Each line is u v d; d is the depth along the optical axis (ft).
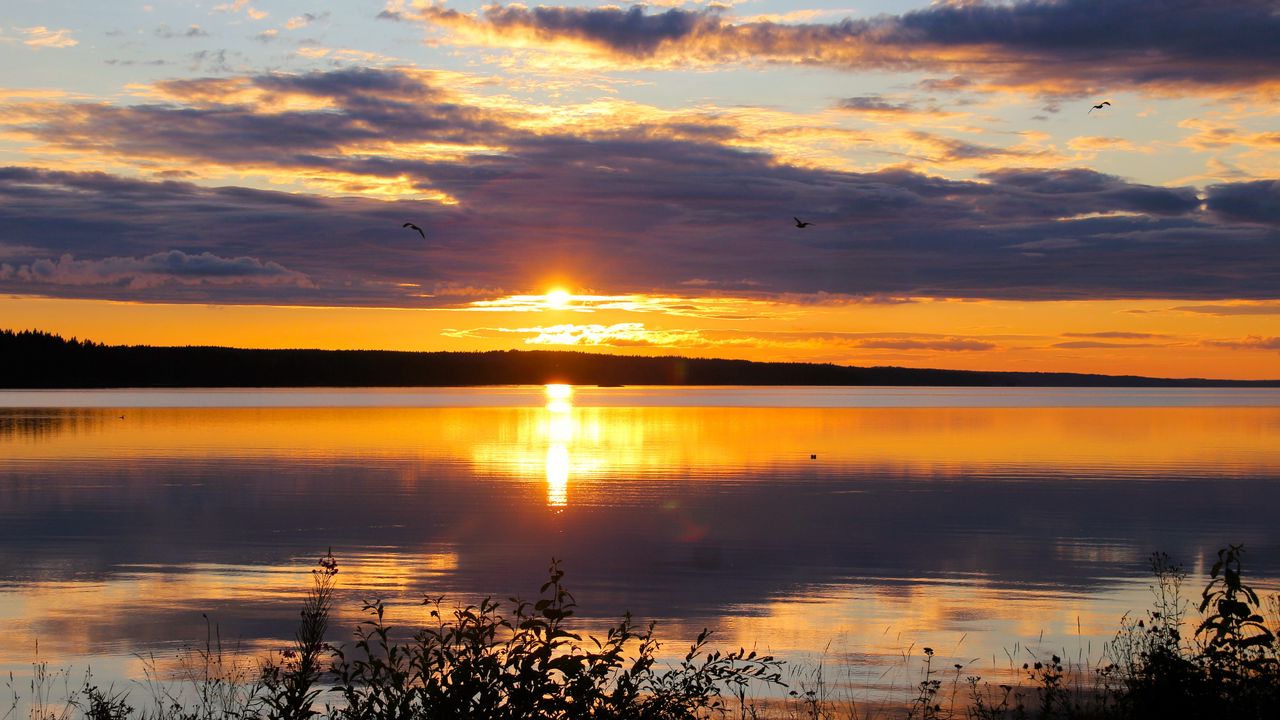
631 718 23.15
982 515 90.27
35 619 52.24
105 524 83.76
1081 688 39.81
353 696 23.57
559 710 22.74
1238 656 27.50
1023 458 150.20
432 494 104.22
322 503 97.09
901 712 37.09
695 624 51.67
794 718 36.32
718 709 37.32
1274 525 84.74
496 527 82.64
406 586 60.39
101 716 34.30
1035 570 65.92
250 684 40.60
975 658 45.44
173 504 96.07
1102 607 55.47
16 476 120.78
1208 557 70.64
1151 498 102.83
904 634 49.80
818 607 55.57
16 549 72.54
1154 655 28.91
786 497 102.94
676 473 126.93
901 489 110.42
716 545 74.64
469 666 22.58
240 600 56.49
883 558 70.08
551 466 135.64
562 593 24.02
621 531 80.94
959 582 62.08
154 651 46.21
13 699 39.34
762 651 46.55
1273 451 163.84
